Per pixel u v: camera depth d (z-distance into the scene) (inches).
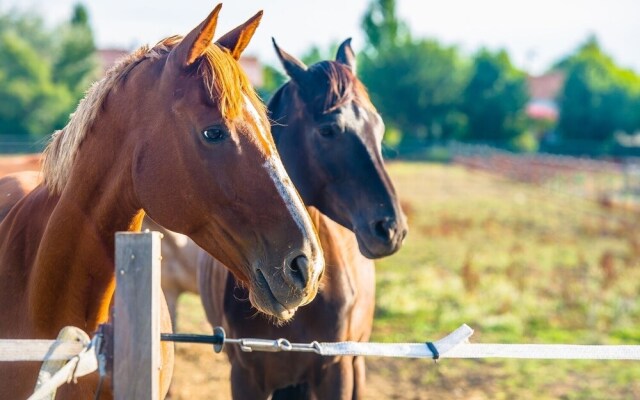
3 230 104.4
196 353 262.7
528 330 297.1
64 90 1433.3
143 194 88.4
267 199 85.4
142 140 88.2
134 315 74.4
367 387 230.5
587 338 286.4
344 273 136.9
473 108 1951.3
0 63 1400.1
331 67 138.6
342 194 134.5
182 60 86.7
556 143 1806.1
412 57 1963.6
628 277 391.5
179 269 224.2
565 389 232.5
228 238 87.7
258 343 96.7
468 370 249.6
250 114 87.3
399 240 131.7
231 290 139.9
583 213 703.7
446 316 312.3
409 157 1662.2
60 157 94.7
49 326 95.7
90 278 94.3
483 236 556.7
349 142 133.3
